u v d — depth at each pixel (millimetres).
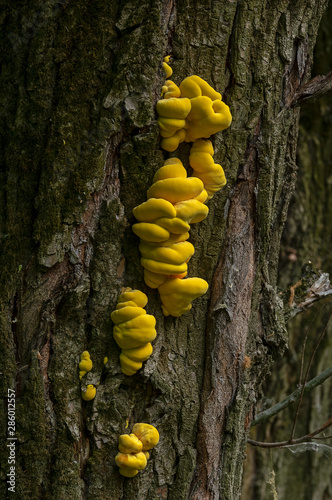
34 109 1938
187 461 2020
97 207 1951
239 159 2021
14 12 1938
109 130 1934
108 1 1931
